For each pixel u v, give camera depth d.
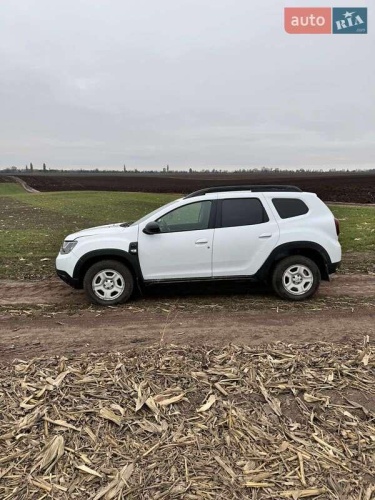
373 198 33.81
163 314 5.86
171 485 2.55
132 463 2.72
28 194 44.00
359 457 2.76
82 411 3.22
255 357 4.11
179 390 3.49
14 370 3.90
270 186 6.81
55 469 2.67
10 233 14.97
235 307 6.17
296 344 4.50
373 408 3.27
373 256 10.18
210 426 3.06
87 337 4.92
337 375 3.75
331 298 6.61
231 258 6.42
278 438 2.94
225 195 6.54
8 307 6.33
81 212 23.25
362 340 4.61
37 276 8.51
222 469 2.67
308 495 2.47
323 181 60.72
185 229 6.44
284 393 3.47
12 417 3.15
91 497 2.47
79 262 6.34
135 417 3.16
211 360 4.04
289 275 6.50
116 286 6.43
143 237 6.36
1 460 2.74
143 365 3.93
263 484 2.55
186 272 6.43
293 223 6.50
